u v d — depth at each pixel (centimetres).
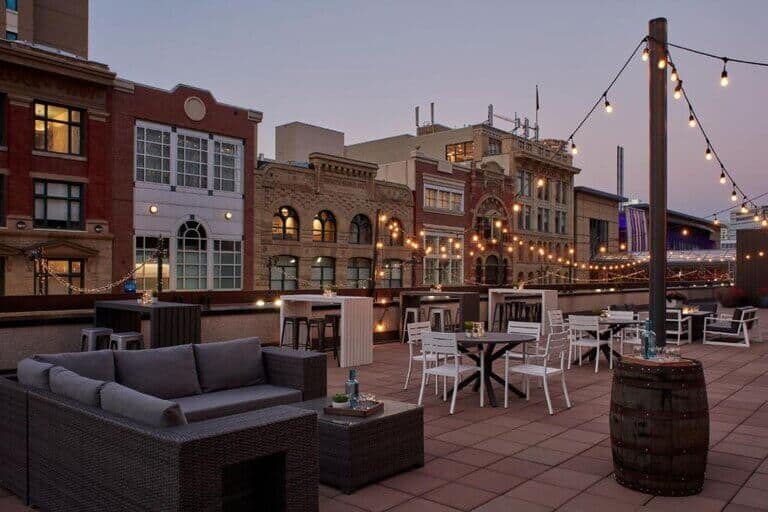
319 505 497
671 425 522
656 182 808
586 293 2373
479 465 602
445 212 3675
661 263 798
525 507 497
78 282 2219
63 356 584
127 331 1105
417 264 3475
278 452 415
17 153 2061
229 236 2642
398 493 526
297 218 2903
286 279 2866
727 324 1627
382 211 3288
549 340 839
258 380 730
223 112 2612
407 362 1259
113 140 2283
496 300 1928
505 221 4150
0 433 549
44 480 482
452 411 809
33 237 2089
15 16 2797
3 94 2044
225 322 1238
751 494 531
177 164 2472
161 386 642
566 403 874
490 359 893
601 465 604
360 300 1220
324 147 3734
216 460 375
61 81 2153
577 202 4988
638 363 540
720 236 7675
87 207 2222
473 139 4269
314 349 1381
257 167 2855
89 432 430
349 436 522
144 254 2378
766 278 3328
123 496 397
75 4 3148
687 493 525
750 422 783
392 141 4719
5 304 1133
